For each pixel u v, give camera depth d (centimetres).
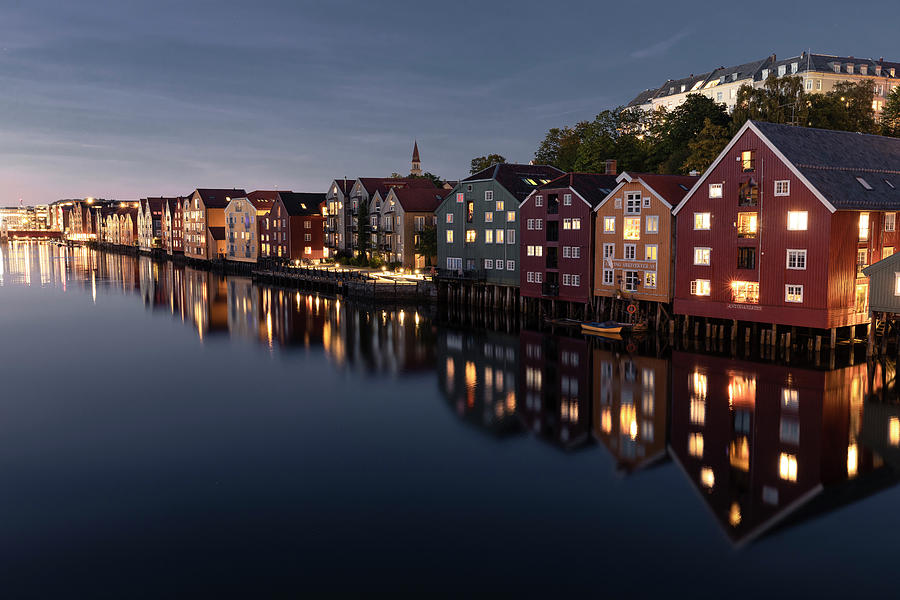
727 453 2366
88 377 3750
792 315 3869
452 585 1568
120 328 5519
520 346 4478
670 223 4500
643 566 1636
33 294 8062
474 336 4916
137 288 8819
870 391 3095
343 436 2661
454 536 1803
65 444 2589
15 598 1533
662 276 4591
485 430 2714
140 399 3262
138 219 17600
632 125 10019
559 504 1991
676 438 2534
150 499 2064
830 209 3634
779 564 1630
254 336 5088
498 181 6062
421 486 2142
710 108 7931
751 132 3994
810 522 1839
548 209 5466
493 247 6203
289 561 1686
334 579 1600
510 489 2108
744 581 1561
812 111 6284
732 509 1934
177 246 14525
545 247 5509
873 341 3681
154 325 5675
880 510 1905
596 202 5075
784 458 2306
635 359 3897
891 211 3875
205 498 2069
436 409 3028
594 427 2703
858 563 1630
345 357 4262
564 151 10119
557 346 4412
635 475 2198
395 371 3831
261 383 3581
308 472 2278
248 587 1572
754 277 4041
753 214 4016
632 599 1502
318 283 8450
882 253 4009
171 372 3875
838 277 3741
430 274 8006
